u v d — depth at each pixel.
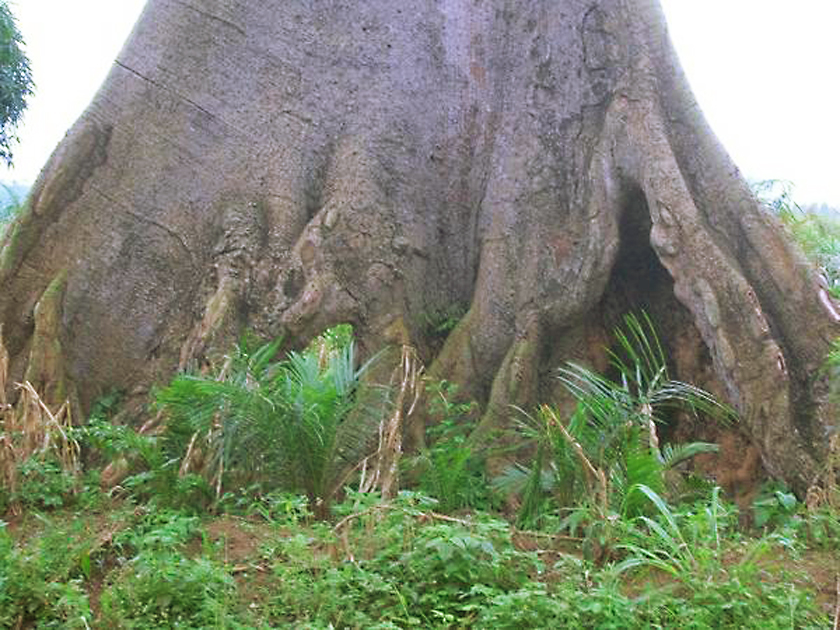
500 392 7.22
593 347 7.68
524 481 6.30
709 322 6.80
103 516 5.68
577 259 7.51
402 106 7.93
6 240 7.32
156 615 4.37
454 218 8.03
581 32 7.94
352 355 6.39
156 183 7.55
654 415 7.34
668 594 4.47
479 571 4.60
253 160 7.65
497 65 8.18
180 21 7.80
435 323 7.79
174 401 6.02
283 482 5.95
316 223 7.45
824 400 6.61
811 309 6.87
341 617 4.36
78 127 7.61
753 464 6.98
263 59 7.84
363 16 8.04
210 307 7.06
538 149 7.88
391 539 4.87
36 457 6.12
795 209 10.30
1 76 16.91
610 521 5.11
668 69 7.75
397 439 5.98
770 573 4.96
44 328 7.05
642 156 7.40
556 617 4.25
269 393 5.93
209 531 5.41
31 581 4.52
